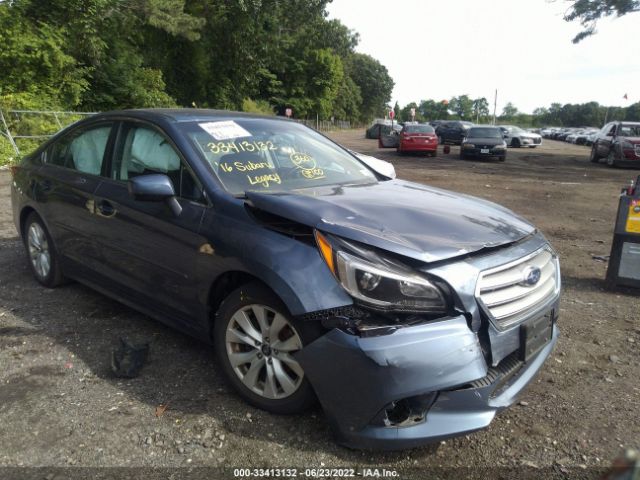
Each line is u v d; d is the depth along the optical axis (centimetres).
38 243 469
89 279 413
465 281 250
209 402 301
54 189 427
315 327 255
